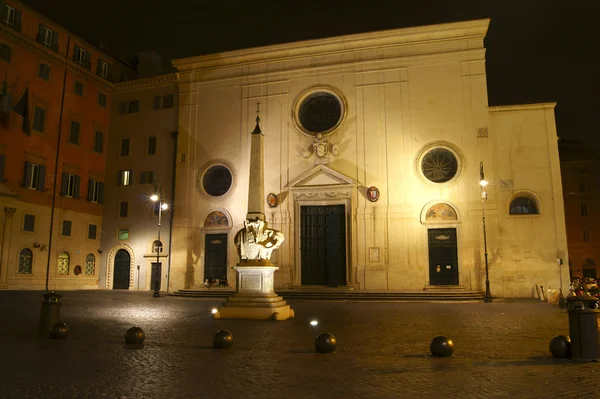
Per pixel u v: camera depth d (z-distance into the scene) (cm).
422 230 3278
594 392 714
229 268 3588
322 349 1067
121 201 4019
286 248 3475
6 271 3253
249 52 3762
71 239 3762
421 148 3356
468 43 3378
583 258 6259
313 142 3538
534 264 3180
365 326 1622
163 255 3778
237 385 757
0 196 3186
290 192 3531
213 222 3694
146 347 1136
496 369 884
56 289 3591
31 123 3472
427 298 2975
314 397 687
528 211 3275
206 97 3862
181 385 757
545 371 865
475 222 3206
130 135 4078
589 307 988
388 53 3503
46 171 3584
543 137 3297
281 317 1833
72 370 865
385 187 3372
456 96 3350
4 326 1511
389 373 848
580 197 6375
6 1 3338
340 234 3453
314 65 3631
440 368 895
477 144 3278
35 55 3534
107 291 3672
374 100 3481
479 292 3100
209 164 3772
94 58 4081
